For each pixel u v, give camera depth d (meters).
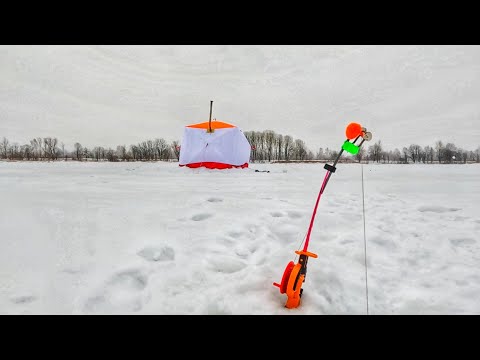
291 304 2.19
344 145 2.18
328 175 2.24
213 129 16.22
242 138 16.67
